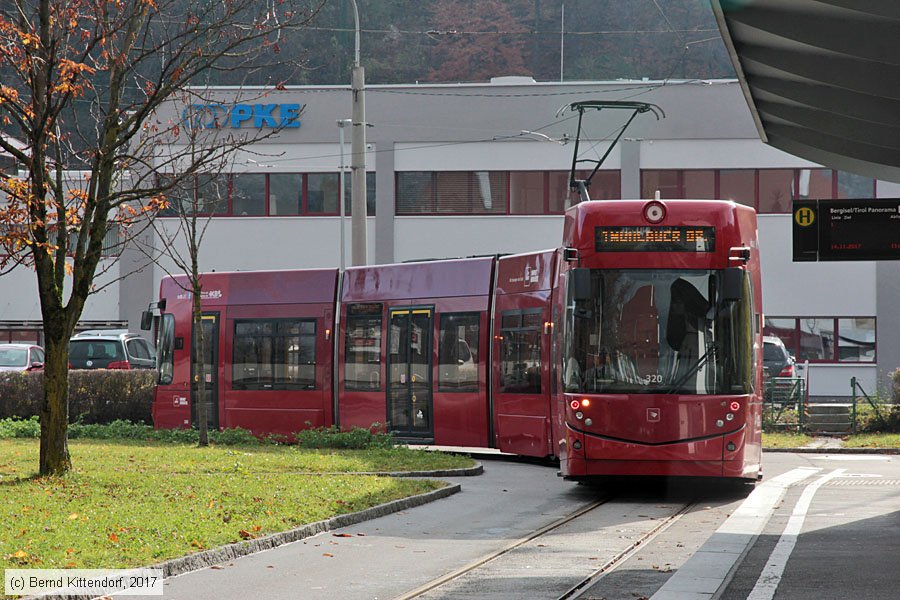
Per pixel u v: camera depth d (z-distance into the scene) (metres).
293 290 40.06
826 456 38.22
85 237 25.42
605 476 25.16
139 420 46.66
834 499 24.64
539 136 66.94
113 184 28.22
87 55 25.06
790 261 65.56
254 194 68.62
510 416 33.47
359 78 41.72
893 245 44.84
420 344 36.72
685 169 66.00
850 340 65.38
